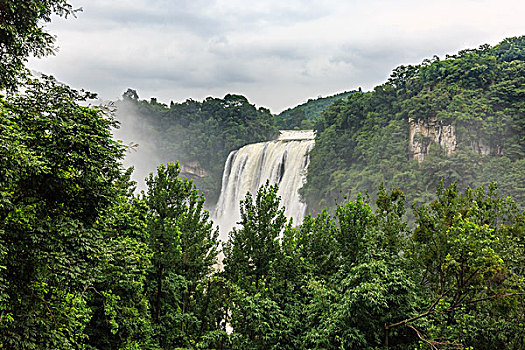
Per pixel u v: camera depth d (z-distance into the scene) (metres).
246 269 22.16
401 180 89.69
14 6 11.91
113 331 17.12
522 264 17.52
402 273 15.96
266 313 16.44
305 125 183.75
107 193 13.68
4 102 11.80
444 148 90.69
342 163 104.06
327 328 14.98
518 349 15.84
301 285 18.61
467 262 15.22
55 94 13.23
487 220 19.16
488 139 87.50
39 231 11.71
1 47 12.55
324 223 21.72
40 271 11.98
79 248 12.48
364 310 14.88
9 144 10.05
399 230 20.83
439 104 94.31
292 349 16.27
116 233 19.22
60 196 12.83
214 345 23.39
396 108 105.88
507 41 116.44
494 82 97.38
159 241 21.98
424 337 15.47
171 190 24.25
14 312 11.97
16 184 11.96
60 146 12.23
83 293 13.35
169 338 22.23
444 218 18.72
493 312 16.75
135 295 19.52
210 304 24.56
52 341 12.39
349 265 18.11
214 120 161.12
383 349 14.98
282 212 22.53
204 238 26.86
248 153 105.31
